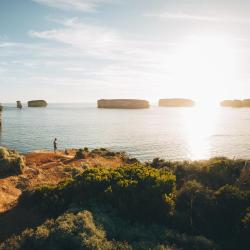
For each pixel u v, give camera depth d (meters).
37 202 18.83
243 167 21.70
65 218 15.05
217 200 16.73
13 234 14.88
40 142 72.38
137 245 13.34
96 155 44.81
